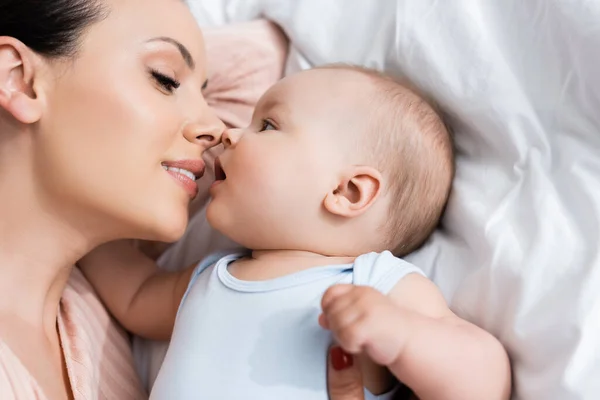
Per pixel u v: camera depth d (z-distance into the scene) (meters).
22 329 0.79
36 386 0.73
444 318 0.76
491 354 0.73
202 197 1.07
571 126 0.83
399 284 0.77
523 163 0.85
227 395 0.75
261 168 0.85
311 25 1.10
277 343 0.77
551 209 0.78
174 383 0.79
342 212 0.84
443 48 0.92
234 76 1.12
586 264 0.72
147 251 1.07
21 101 0.74
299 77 0.92
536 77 0.86
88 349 0.86
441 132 0.91
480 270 0.80
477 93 0.88
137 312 0.97
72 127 0.76
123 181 0.77
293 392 0.74
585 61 0.79
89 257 0.99
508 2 0.88
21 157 0.78
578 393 0.66
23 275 0.82
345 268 0.81
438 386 0.70
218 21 1.26
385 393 0.83
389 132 0.87
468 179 0.91
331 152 0.85
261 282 0.81
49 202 0.79
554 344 0.70
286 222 0.85
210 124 0.86
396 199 0.87
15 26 0.75
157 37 0.78
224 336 0.79
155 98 0.78
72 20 0.75
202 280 0.88
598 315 0.69
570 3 0.80
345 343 0.66
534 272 0.75
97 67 0.75
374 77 0.92
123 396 0.89
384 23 1.02
